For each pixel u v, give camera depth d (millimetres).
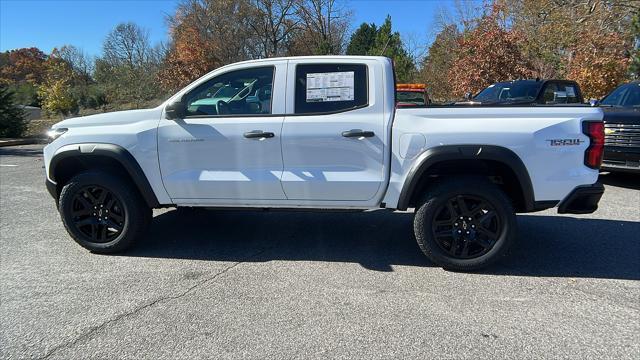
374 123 4238
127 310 3562
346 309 3551
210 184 4504
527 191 4113
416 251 4836
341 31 40844
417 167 4125
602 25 18266
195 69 32688
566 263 4469
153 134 4531
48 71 45344
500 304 3625
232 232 5516
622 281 4051
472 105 4379
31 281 4109
